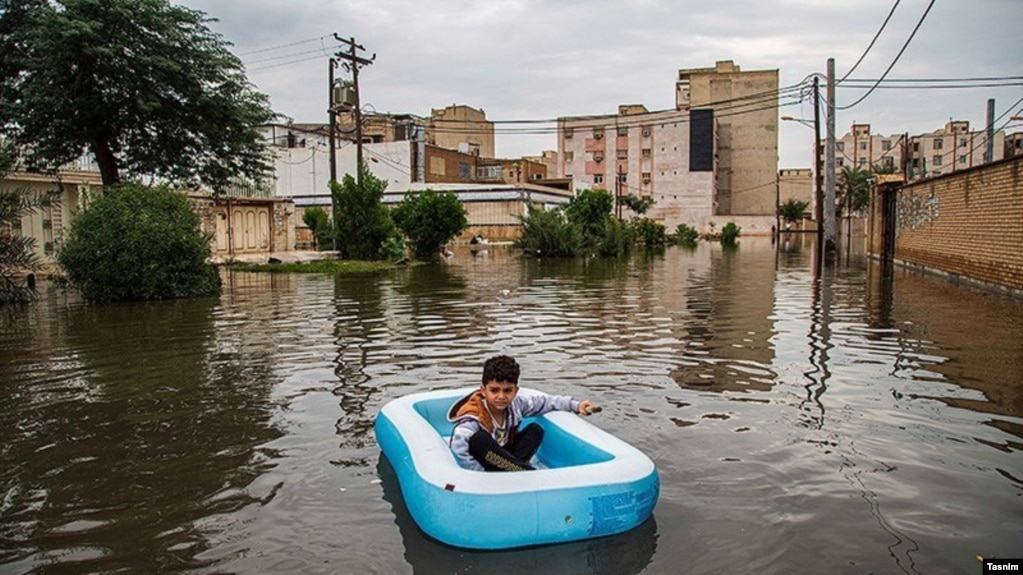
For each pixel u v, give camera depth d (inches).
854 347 348.8
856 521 155.1
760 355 333.4
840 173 2659.9
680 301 557.9
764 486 174.7
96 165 870.4
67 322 460.4
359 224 1112.8
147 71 701.9
